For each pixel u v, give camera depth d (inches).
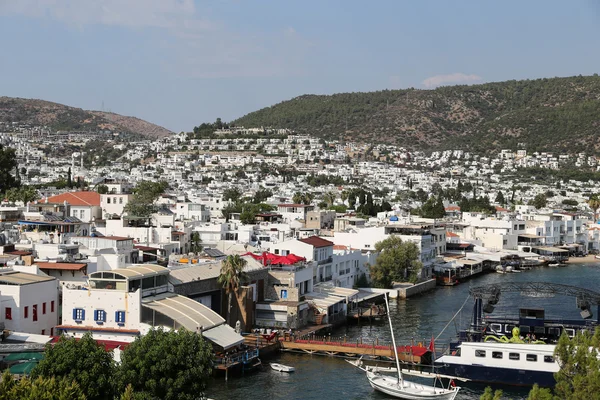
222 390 4057.6
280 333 5172.2
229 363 4311.0
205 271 5182.1
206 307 4643.2
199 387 3316.9
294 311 5359.3
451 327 5782.5
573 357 2992.1
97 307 4308.6
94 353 2970.0
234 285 5103.3
